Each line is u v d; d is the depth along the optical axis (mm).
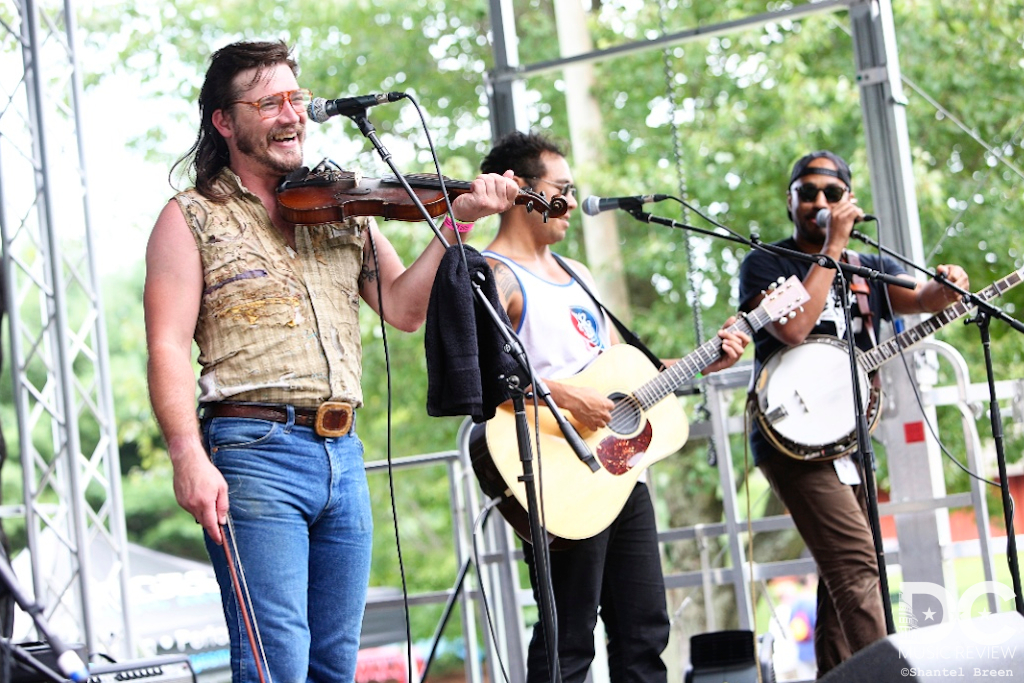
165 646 7844
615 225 9461
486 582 4555
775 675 4004
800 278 4125
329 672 2646
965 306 3953
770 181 9258
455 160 10648
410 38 11375
